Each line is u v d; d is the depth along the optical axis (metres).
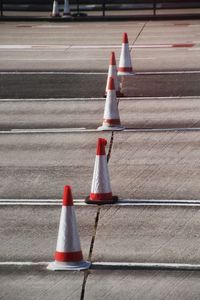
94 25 55.88
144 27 54.06
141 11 63.19
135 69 38.22
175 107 30.53
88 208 19.81
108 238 17.83
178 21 57.12
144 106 30.83
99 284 15.41
